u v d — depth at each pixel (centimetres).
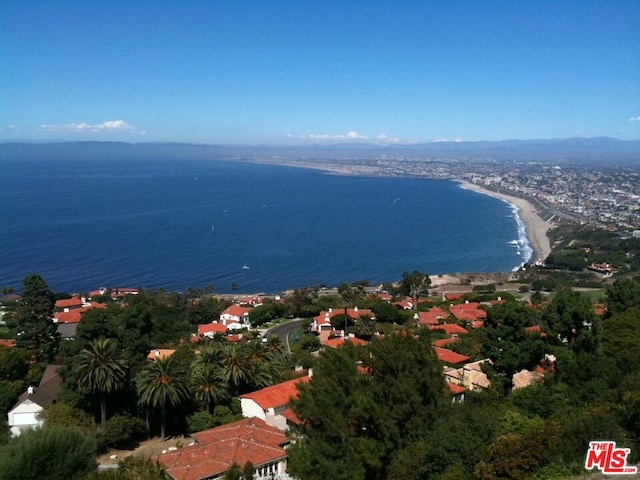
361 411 3169
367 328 10250
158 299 14700
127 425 6003
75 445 3834
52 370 7719
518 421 3372
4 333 11319
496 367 5262
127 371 6366
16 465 3481
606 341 5419
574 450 2883
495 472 2859
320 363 3666
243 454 4750
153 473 3922
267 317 13012
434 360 3603
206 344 9250
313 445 3127
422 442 3119
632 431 3042
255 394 6338
